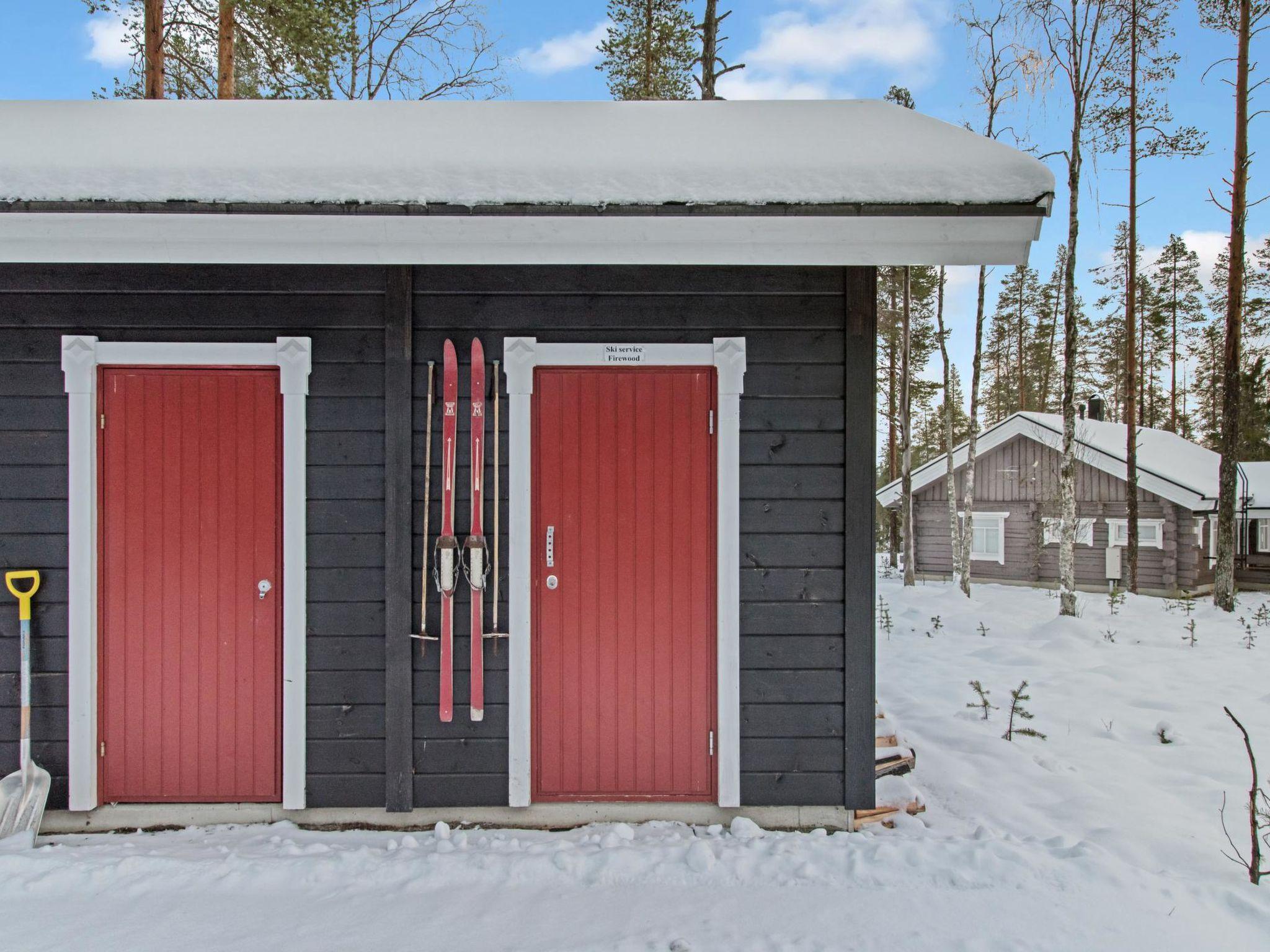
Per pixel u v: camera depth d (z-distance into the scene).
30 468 3.05
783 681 3.09
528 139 3.13
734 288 3.13
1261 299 20.06
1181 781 3.59
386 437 3.09
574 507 3.13
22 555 3.04
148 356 3.07
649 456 3.15
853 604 3.06
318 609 3.09
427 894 2.49
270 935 2.27
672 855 2.71
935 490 16.48
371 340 3.12
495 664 3.11
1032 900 2.43
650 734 3.11
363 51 9.45
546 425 3.14
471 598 3.08
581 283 3.14
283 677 3.08
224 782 3.07
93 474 3.05
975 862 2.62
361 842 2.92
